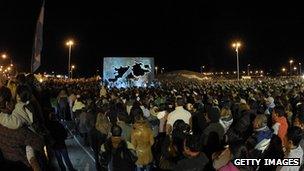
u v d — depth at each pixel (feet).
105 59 134.21
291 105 43.68
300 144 21.62
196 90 77.10
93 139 38.88
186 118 32.86
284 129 28.58
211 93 61.05
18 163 18.33
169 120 32.91
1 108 18.75
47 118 31.68
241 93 61.52
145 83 133.90
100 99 54.39
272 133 24.53
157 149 32.89
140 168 30.48
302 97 48.62
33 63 30.17
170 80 179.52
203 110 34.76
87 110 48.60
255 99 49.67
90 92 69.41
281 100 45.11
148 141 30.19
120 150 28.02
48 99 33.37
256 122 24.54
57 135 31.91
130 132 31.71
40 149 19.29
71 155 43.78
